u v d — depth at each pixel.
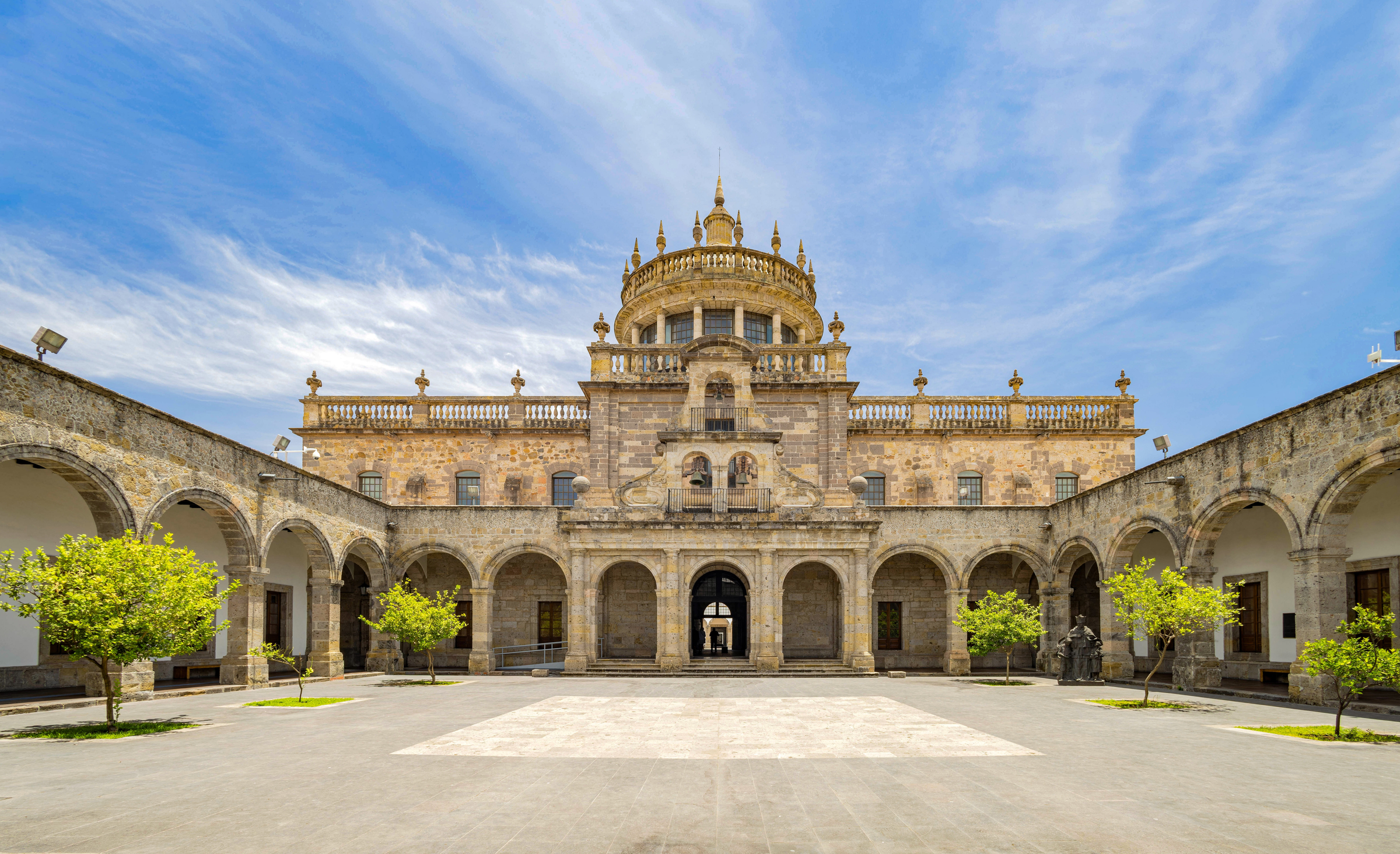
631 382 36.12
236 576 24.00
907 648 36.44
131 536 19.20
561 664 32.91
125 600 15.66
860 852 7.68
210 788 10.31
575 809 9.27
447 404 37.78
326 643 28.20
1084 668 26.98
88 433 18.05
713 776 11.13
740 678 29.45
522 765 11.93
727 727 16.00
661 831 8.36
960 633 32.75
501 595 36.25
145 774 11.20
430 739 14.40
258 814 9.02
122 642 15.40
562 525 31.64
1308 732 15.22
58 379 17.30
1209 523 23.59
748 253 40.91
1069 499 31.77
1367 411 17.91
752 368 36.47
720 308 41.22
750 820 8.80
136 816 8.95
